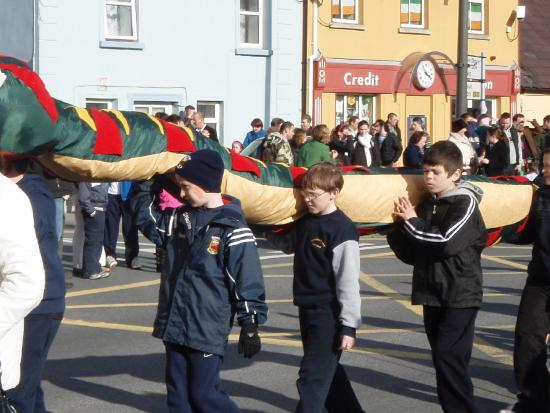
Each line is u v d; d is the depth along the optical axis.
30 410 5.48
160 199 5.83
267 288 12.36
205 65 24.23
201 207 5.58
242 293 5.46
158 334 5.58
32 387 5.46
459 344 6.23
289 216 6.41
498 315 10.76
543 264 6.64
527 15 33.72
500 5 30.55
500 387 7.87
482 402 7.45
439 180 6.28
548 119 23.05
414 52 28.31
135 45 23.05
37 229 5.40
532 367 6.70
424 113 28.83
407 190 6.65
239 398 7.48
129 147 5.63
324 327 5.97
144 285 12.48
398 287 12.48
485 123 22.88
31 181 5.49
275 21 25.33
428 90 28.73
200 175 5.51
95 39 22.47
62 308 5.56
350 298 5.90
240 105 24.91
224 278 5.53
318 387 5.93
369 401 7.45
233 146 20.52
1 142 5.12
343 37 26.86
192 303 5.49
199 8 24.02
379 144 21.95
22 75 5.18
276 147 15.07
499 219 7.08
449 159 6.26
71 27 22.12
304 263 6.03
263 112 25.31
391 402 7.43
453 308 6.21
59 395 7.45
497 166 20.20
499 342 9.47
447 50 29.20
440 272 6.23
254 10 25.25
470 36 29.80
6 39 6.91
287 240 6.60
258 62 25.16
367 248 16.56
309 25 25.98
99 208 12.67
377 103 27.88
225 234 5.51
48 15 21.73
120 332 9.65
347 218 6.03
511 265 14.81
